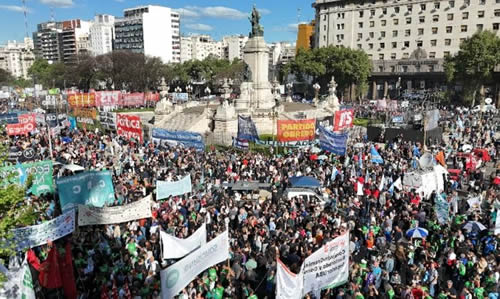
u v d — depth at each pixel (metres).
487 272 14.11
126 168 28.84
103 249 16.20
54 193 20.62
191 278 11.93
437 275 14.59
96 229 18.06
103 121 39.31
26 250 13.36
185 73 124.75
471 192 24.34
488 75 72.94
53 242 16.69
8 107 75.62
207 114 49.81
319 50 93.31
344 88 95.12
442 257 16.30
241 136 32.81
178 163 29.06
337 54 89.75
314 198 22.02
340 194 22.98
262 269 15.27
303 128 30.55
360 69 89.31
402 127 44.16
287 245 16.03
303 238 16.55
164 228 17.67
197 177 25.98
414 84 96.25
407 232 17.08
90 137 39.97
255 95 55.38
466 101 79.00
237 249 15.76
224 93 47.78
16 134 37.38
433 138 39.53
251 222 17.88
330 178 26.58
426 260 15.05
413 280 13.38
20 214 11.62
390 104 62.44
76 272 14.95
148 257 14.97
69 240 16.81
